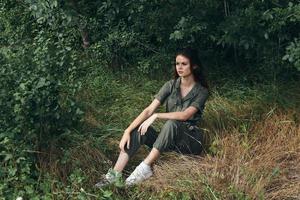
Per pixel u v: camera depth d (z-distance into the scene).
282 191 4.21
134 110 5.48
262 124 5.17
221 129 5.12
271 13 5.10
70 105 4.69
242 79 5.99
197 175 4.36
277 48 5.62
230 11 5.63
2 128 4.29
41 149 4.41
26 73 4.46
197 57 4.68
